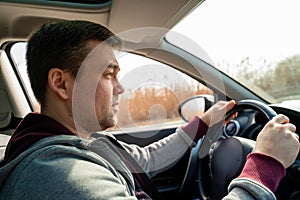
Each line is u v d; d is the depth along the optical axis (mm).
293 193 1087
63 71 899
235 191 818
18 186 772
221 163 1307
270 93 2053
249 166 859
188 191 1578
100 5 1633
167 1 1539
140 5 1574
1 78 2111
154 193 1249
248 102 1299
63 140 844
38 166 780
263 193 792
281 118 945
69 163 795
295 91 2012
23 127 936
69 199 743
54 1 1603
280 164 851
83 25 935
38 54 911
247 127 1379
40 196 750
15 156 860
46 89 921
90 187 762
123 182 926
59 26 921
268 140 881
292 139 883
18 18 1709
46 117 918
